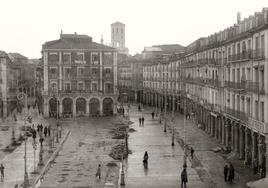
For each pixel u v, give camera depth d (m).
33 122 91.62
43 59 103.50
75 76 103.12
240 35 50.50
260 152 42.50
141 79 149.75
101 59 103.94
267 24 40.16
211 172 44.66
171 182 40.97
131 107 132.12
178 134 73.31
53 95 100.88
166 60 122.81
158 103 131.12
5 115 103.00
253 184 29.84
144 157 49.53
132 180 41.88
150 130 78.69
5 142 66.12
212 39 71.62
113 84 104.75
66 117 101.12
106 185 40.06
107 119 97.06
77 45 104.25
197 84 83.44
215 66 66.69
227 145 58.00
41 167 48.41
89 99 102.31
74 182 41.28
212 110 67.62
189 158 52.53
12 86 119.88
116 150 55.75
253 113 45.75
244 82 48.81
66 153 56.59
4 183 41.44
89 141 66.31
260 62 43.03
